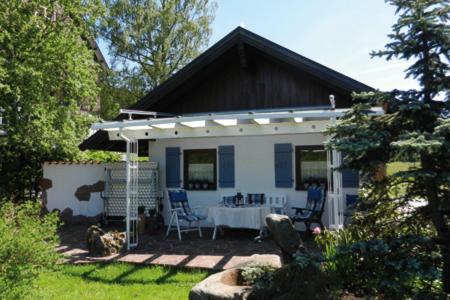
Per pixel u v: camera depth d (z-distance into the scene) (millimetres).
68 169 13141
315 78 10398
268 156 11102
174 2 23156
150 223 10688
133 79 23422
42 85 11688
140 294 5867
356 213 5727
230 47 10789
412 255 4777
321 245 6809
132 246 8695
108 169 12781
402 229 5328
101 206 12867
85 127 13961
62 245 9141
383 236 5387
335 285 4793
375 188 5363
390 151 5109
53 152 13953
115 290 6078
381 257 4852
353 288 4953
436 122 4727
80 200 13000
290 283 4688
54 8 12820
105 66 22891
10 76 11188
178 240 9609
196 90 11930
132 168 9656
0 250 4395
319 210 9625
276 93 11062
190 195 11820
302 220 9414
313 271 4820
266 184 11086
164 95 11586
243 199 10562
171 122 8172
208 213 10195
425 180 4750
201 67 11070
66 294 5887
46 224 5246
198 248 8641
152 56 23672
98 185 12938
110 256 7945
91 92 13867
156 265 7301
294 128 8352
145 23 22844
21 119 12023
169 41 23344
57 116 12805
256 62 11273
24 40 11938
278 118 7805
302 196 10727
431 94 5051
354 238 5617
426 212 5129
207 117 7891
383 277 4648
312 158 10672
